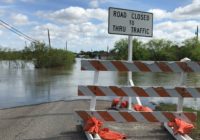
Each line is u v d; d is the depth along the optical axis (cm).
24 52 5122
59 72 3694
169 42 8200
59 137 731
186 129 734
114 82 2467
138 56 7900
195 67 787
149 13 1027
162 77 3102
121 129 814
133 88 767
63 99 1373
